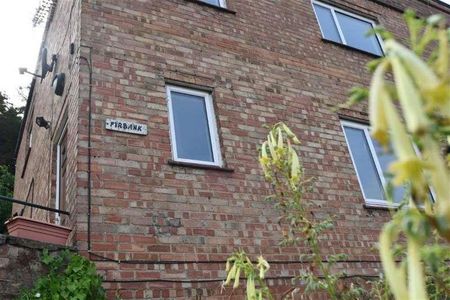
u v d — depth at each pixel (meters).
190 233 4.30
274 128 2.89
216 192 4.72
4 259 3.28
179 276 4.01
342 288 2.87
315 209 5.35
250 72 6.07
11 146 19.14
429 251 0.92
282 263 4.63
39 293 3.23
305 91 6.48
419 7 10.14
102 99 4.62
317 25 7.61
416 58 0.78
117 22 5.28
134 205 4.16
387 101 0.80
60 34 6.99
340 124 6.54
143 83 5.01
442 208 0.74
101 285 3.56
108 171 4.23
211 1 6.67
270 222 4.84
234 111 5.54
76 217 3.87
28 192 9.21
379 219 5.86
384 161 6.62
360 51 7.81
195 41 5.80
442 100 0.75
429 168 0.75
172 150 4.84
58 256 3.53
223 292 4.13
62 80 5.95
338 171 5.94
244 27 6.50
